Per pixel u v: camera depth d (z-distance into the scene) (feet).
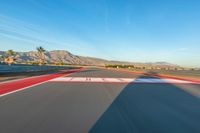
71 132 16.58
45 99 31.35
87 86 51.88
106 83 61.93
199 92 44.19
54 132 16.56
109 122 19.51
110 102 29.78
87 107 26.03
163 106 27.81
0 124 18.47
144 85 57.82
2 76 81.25
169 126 18.76
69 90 43.04
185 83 67.21
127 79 81.76
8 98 31.81
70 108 25.27
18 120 19.76
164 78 93.09
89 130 17.12
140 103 29.55
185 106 28.17
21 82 59.16
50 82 61.62
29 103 27.99
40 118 20.56
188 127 18.61
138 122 19.76
